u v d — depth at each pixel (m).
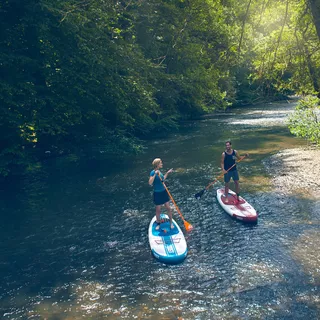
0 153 16.30
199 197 10.44
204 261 7.48
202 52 12.68
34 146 19.02
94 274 7.20
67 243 8.71
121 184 13.43
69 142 20.22
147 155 18.25
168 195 8.82
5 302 6.34
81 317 5.80
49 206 11.45
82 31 16.52
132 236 8.93
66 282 6.94
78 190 12.98
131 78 19.14
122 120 20.47
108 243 8.57
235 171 10.28
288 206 10.23
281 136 20.97
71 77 16.53
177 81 24.86
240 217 9.34
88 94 17.56
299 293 6.14
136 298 6.28
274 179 12.80
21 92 14.66
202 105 27.06
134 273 7.16
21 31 16.02
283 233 8.52
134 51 20.25
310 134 16.16
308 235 8.30
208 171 14.49
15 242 8.91
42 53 16.48
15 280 7.11
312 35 10.66
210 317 5.64
